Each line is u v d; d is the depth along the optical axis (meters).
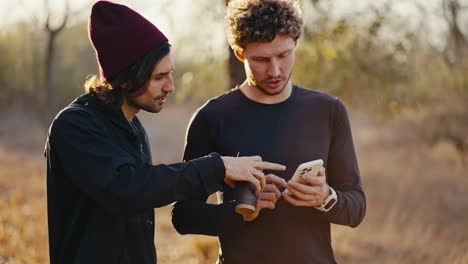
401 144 14.52
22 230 6.45
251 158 2.41
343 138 2.78
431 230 8.24
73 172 2.25
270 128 2.70
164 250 6.84
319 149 2.71
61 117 2.31
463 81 8.21
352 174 2.77
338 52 6.61
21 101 22.56
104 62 2.37
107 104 2.38
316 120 2.74
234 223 2.62
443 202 10.12
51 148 2.32
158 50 2.35
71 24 16.80
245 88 2.77
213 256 6.26
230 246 2.67
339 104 2.79
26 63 21.67
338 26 6.54
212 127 2.75
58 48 21.73
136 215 2.42
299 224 2.63
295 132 2.70
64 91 21.89
